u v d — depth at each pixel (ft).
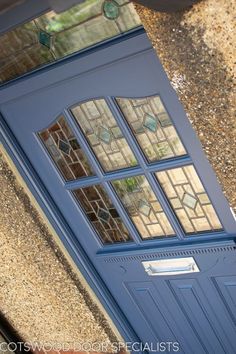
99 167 11.66
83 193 12.37
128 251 12.53
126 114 10.77
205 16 7.89
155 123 10.56
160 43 8.48
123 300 13.58
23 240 13.07
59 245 13.17
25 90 11.44
